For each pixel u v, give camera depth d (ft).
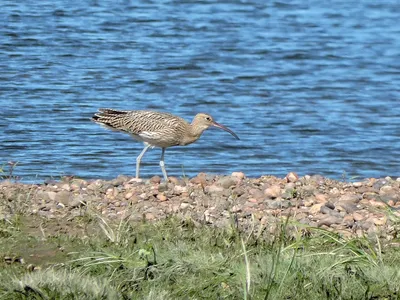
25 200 42.96
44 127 69.00
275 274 32.94
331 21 116.06
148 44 99.40
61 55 92.63
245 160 63.31
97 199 43.68
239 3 123.65
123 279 33.65
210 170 60.54
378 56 99.55
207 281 33.42
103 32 103.45
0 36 98.68
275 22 114.32
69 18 108.78
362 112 77.87
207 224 40.19
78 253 36.50
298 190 45.91
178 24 110.01
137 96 80.43
